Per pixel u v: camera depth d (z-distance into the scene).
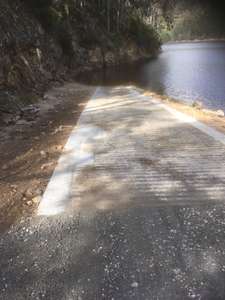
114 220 3.33
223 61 41.88
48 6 28.75
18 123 8.98
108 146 6.02
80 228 3.21
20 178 4.61
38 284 2.48
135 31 59.38
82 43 41.41
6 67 13.30
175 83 24.59
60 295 2.36
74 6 43.00
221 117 9.44
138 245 2.89
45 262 2.73
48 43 26.62
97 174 4.56
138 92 17.17
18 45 16.64
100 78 29.14
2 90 11.63
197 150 5.51
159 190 3.96
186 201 3.65
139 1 67.62
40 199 3.86
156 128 7.40
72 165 5.00
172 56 57.00
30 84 15.47
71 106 12.49
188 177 4.32
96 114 9.98
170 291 2.34
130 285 2.42
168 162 4.95
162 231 3.09
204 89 21.33
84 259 2.74
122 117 9.06
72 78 28.41
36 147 6.29
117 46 50.72
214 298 2.26
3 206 3.77
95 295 2.34
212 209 3.45
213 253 2.74
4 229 3.28
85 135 6.99
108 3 51.12
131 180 4.30
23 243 3.02
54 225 3.29
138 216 3.38
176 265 2.61
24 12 22.97
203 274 2.50
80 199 3.81
